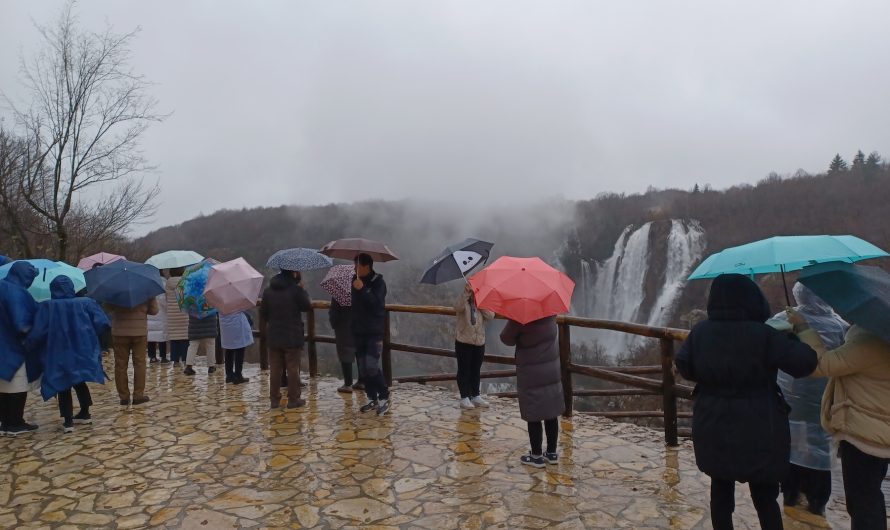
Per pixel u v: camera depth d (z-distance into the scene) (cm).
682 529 320
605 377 512
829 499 363
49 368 517
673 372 463
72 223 1536
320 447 473
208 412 596
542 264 399
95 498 380
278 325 589
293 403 600
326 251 568
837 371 250
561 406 412
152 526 337
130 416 587
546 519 334
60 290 538
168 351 1112
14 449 486
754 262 266
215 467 433
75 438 514
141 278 611
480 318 581
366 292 549
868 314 230
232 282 593
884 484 386
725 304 260
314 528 329
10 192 1355
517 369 415
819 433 331
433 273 527
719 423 255
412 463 432
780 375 350
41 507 368
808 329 269
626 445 471
